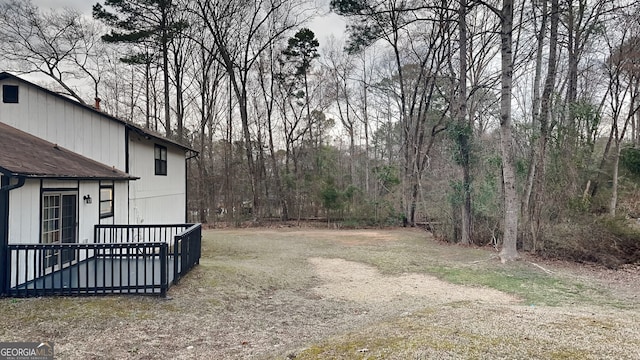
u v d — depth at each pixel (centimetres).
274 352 431
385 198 2209
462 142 1454
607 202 1428
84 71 2169
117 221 1002
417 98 2353
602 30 1445
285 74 2464
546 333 392
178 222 1459
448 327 421
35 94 934
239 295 695
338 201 2164
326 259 1158
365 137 2828
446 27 1816
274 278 859
